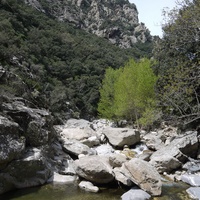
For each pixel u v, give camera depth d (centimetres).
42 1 8856
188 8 1180
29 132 968
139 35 11425
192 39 1248
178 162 1007
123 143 1361
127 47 9912
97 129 2088
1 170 783
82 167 877
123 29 11312
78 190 820
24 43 4806
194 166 1025
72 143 1230
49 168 941
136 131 1437
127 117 2383
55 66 5294
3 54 3008
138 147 1377
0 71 1559
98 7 11238
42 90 3250
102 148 1330
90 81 5456
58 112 3406
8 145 808
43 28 6531
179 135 1332
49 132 1091
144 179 796
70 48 6359
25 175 842
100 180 855
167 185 868
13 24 5078
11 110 959
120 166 933
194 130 1302
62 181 897
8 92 1314
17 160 824
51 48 5753
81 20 10256
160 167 988
